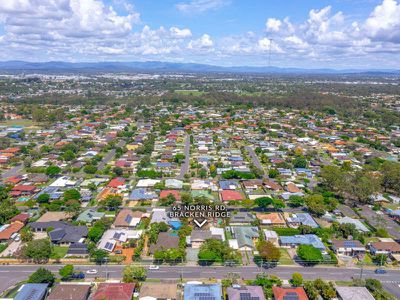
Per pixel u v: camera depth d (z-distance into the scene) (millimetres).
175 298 85062
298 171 190000
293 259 106500
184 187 162875
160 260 103812
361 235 117812
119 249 109500
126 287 87375
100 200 146000
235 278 94562
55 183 164375
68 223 123125
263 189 165750
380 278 97812
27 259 102625
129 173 183250
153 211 134625
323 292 87375
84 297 83938
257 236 116625
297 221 128875
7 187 156375
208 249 105750
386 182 169625
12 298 84500
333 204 142250
